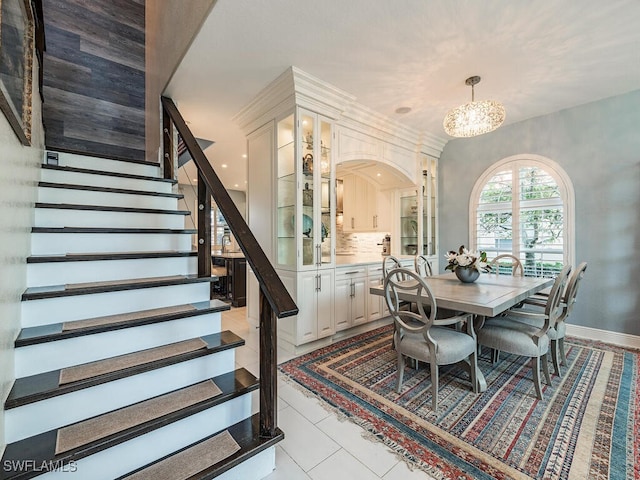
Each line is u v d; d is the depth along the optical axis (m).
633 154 3.18
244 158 5.71
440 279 3.16
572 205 3.54
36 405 1.16
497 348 2.29
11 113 1.17
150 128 3.70
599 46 2.40
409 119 3.89
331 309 3.37
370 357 2.94
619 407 2.01
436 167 4.88
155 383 1.47
